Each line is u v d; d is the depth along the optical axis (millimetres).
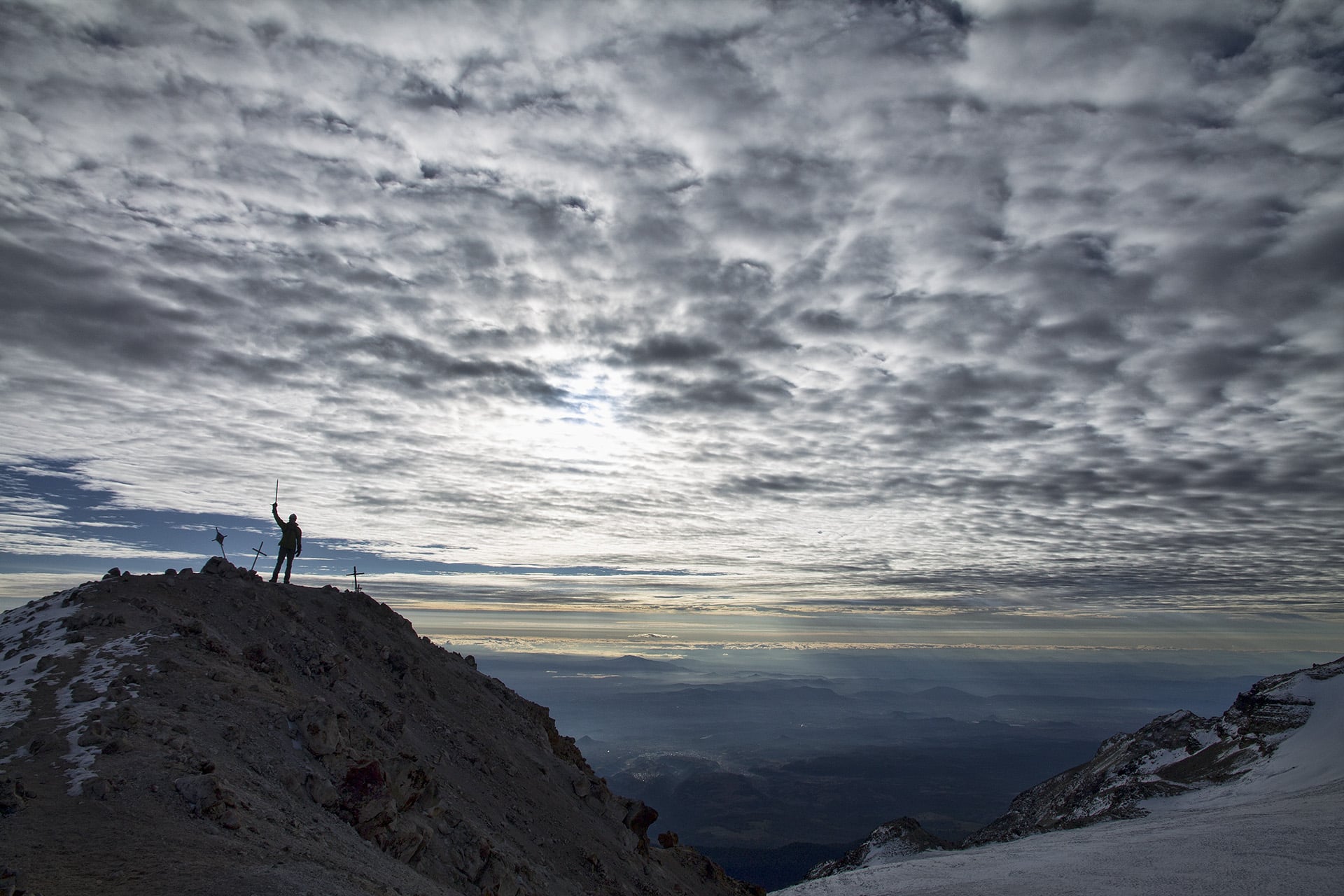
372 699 43688
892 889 118250
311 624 48969
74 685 28500
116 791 21625
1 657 32812
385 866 26125
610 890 43844
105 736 24328
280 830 23078
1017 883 101375
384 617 60156
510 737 56656
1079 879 97438
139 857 18562
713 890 60219
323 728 30750
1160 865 99312
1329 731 183750
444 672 59438
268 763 27797
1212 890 82125
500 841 38719
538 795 49781
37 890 16094
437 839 32875
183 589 42688
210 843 20203
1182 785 194750
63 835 18984
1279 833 108375
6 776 21672
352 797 29516
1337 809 118500
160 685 29594
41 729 24891
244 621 42531
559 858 43594
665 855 60031
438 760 43906
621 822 55750
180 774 23281
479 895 31219
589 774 66625
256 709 30766
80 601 37469
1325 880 80812
